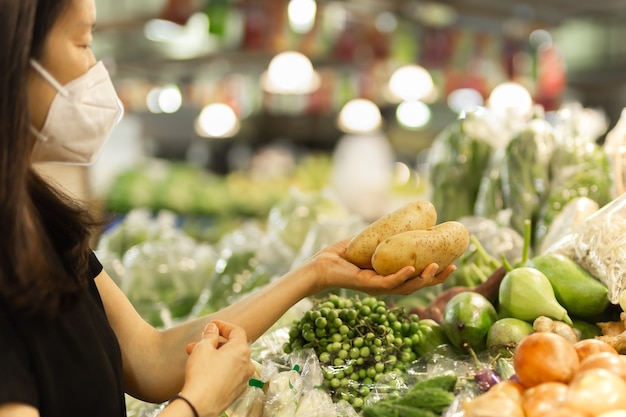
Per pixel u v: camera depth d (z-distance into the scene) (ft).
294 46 17.76
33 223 4.16
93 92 4.40
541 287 5.73
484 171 9.05
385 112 29.09
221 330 4.95
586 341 4.81
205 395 4.42
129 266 9.62
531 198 8.07
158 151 29.30
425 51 19.60
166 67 21.89
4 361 3.89
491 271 7.10
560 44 22.08
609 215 5.96
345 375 5.33
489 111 9.30
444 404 4.84
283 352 5.85
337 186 24.89
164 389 5.33
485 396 4.45
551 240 7.05
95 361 4.36
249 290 8.99
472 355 5.56
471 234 7.63
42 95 4.24
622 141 7.90
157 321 9.11
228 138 30.50
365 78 23.32
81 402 4.26
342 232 8.82
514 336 5.56
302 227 9.95
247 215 22.39
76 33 4.25
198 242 17.42
